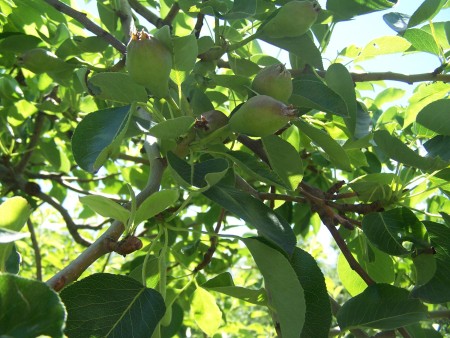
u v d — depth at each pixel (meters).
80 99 0.59
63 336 0.17
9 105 0.58
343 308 0.35
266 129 0.31
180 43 0.32
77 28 0.55
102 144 0.29
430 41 0.46
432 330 0.41
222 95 0.47
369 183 0.40
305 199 0.42
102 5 0.47
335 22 0.44
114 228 0.27
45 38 0.50
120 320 0.26
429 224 0.36
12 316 0.17
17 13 0.51
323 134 0.36
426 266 0.34
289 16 0.38
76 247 1.04
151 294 0.27
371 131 0.42
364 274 0.39
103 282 0.27
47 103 0.58
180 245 0.54
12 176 0.62
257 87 0.34
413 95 0.50
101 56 0.53
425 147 0.39
